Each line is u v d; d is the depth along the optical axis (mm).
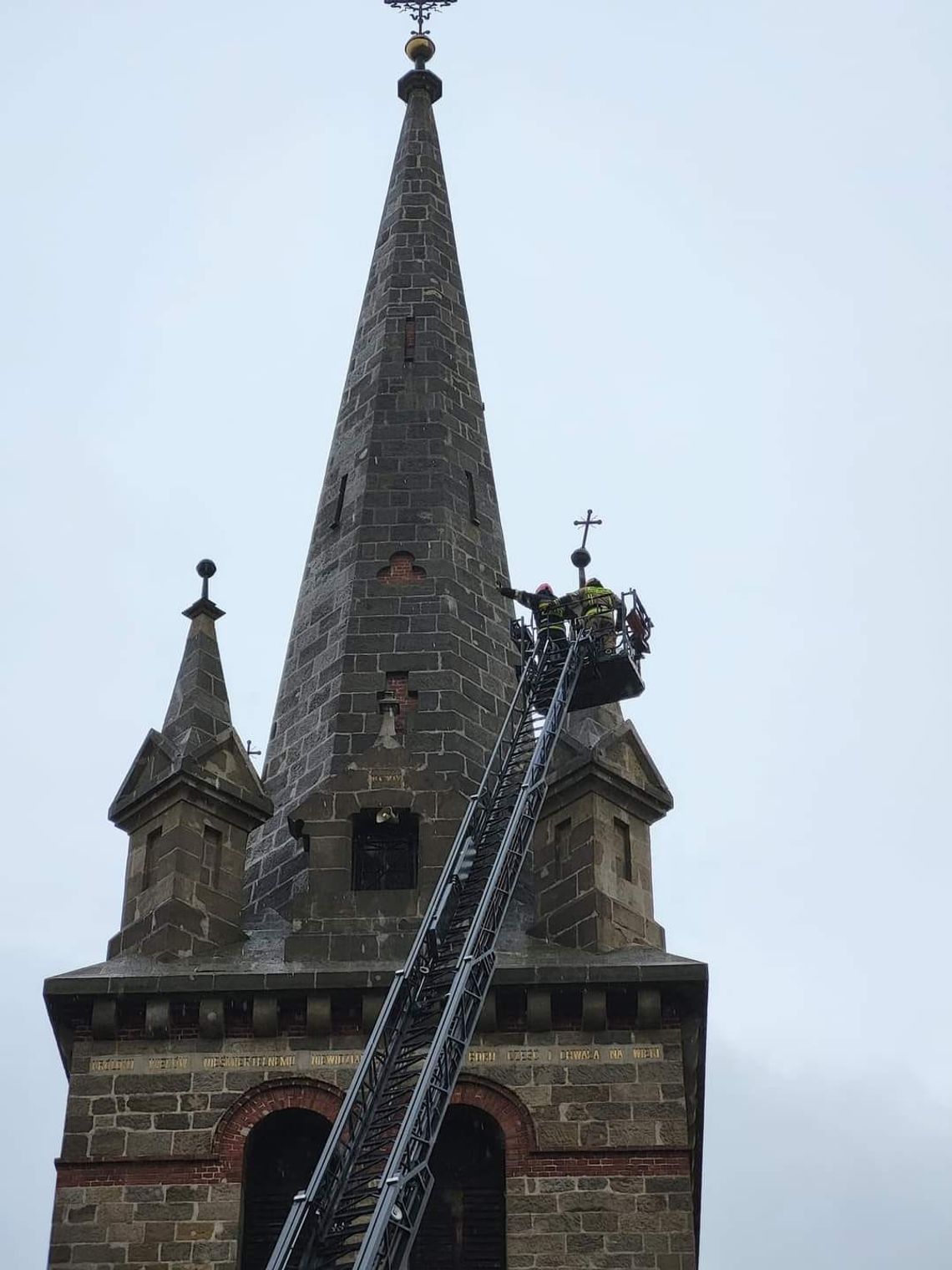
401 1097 125688
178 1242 130375
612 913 142000
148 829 146000
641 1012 136250
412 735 152875
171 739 147875
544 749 140375
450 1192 133250
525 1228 130625
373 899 141750
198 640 153625
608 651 147625
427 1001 129125
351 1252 120062
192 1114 134000
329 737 153500
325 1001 136250
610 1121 133750
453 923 133250
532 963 137875
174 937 140375
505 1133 133375
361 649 157375
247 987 136250
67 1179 132250
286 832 150125
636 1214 131000
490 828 139250
